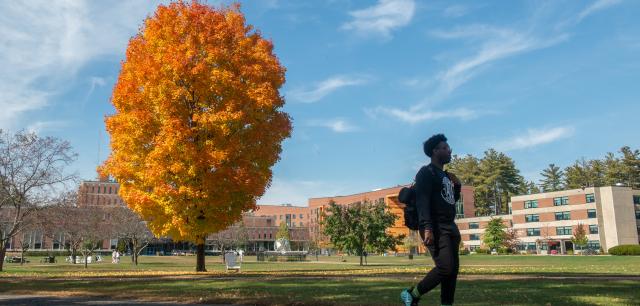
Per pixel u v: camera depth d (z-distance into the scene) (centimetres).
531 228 9750
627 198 8631
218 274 2011
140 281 1502
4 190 2991
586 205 8825
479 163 14425
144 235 5553
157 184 2011
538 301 846
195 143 2086
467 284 1284
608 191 8612
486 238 9469
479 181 13962
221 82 2081
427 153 541
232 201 2161
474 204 13338
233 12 2378
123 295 1029
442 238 503
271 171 2270
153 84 2066
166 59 2053
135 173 2127
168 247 13312
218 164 2014
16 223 3062
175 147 1988
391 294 989
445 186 511
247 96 2109
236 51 2200
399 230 9625
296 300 882
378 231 4069
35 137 3067
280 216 18088
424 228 495
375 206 4241
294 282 1384
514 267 2920
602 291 1046
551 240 9256
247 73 2158
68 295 1061
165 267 3612
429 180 505
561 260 5019
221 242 9494
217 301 900
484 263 4188
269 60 2291
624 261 4278
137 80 2119
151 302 900
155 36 2177
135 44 2280
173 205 2038
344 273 2025
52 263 5162
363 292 1039
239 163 2108
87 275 1988
